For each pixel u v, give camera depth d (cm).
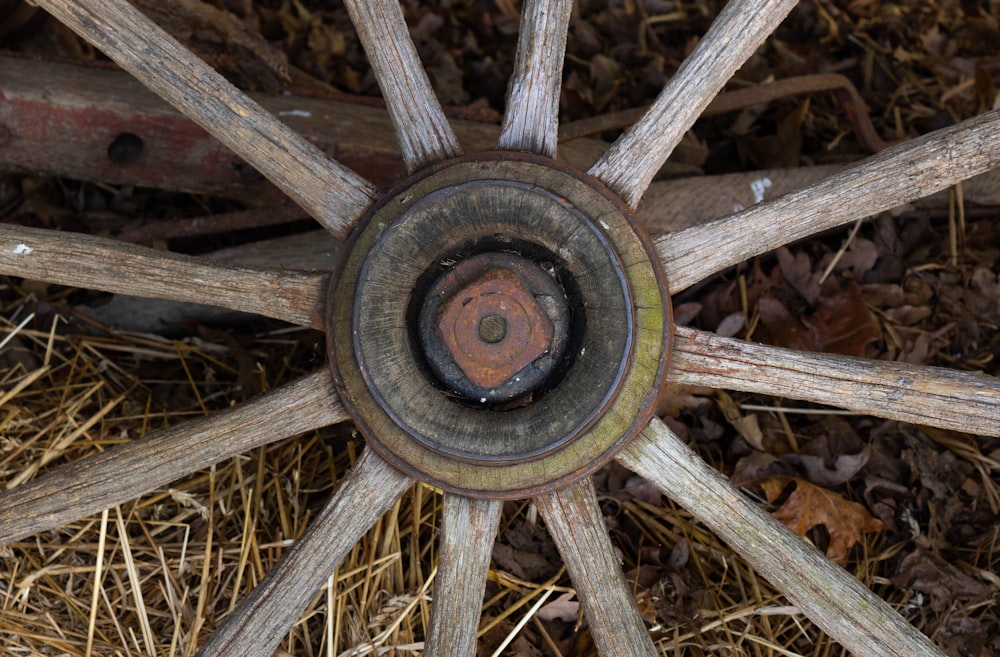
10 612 92
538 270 76
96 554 97
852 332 111
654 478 79
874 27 154
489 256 76
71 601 94
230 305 80
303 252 113
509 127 79
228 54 112
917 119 140
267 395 79
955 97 141
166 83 79
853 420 110
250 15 145
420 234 76
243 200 110
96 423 107
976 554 102
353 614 95
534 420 76
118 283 80
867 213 80
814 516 101
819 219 80
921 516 105
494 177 76
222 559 98
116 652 92
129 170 107
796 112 130
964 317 114
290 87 116
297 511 101
